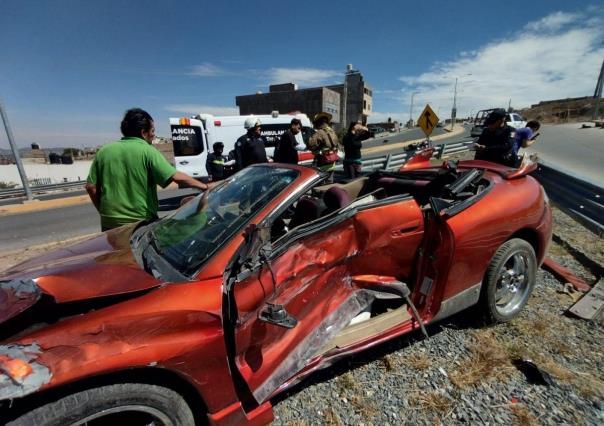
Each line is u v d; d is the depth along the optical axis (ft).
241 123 34.76
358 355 7.72
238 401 5.32
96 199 9.45
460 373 7.04
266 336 5.77
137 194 9.17
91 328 4.35
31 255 17.71
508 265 8.71
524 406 6.19
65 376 3.88
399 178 10.35
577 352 7.48
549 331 8.22
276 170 7.57
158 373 4.77
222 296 5.22
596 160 37.14
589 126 94.68
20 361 3.82
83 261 5.89
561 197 18.11
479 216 7.64
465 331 8.39
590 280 10.63
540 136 71.31
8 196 47.44
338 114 182.70
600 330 8.18
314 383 7.01
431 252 7.44
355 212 6.62
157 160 8.97
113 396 4.26
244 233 5.50
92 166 9.27
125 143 8.98
